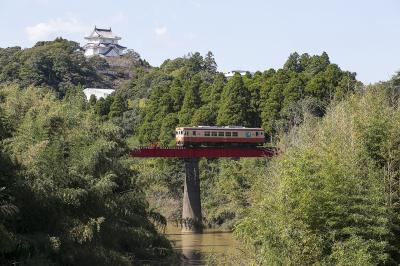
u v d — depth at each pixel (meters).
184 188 124.50
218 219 123.62
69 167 55.62
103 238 58.56
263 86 148.25
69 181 54.50
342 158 40.25
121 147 73.19
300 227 37.78
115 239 61.16
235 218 116.19
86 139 61.91
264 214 41.59
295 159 41.25
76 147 59.72
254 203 49.72
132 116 172.00
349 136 43.75
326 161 38.56
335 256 36.31
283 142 65.62
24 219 49.28
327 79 143.25
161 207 129.75
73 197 52.22
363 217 36.50
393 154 39.94
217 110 151.00
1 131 55.53
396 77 87.75
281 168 44.88
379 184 38.03
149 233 68.38
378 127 40.72
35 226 50.09
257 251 45.97
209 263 59.53
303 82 148.50
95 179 57.97
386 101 53.56
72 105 74.81
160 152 116.00
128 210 66.81
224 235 111.69
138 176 71.62
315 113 134.00
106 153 63.62
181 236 110.44
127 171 69.00
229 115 144.50
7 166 48.94
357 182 37.91
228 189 111.06
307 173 38.25
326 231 37.62
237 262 51.22
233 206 111.12
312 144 47.81
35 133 55.56
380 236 37.09
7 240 42.38
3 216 44.88
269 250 39.44
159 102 162.25
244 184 108.31
